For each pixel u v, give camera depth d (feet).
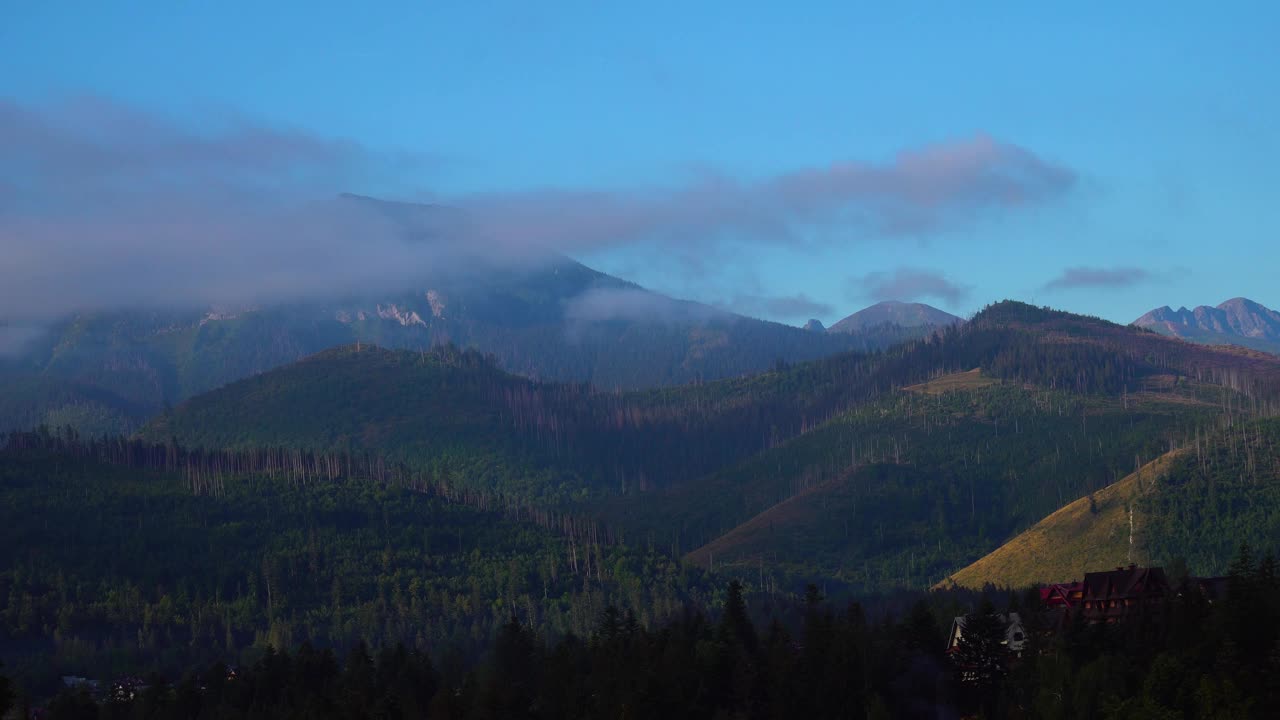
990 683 568.00
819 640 597.11
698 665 595.47
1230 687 465.47
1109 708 483.51
